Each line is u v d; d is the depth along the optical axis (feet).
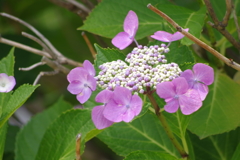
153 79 2.03
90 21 2.68
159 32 2.18
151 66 2.12
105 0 2.70
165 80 2.03
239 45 2.42
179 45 2.38
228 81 2.57
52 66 2.78
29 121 3.04
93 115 2.05
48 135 2.43
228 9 2.33
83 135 2.38
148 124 2.56
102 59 2.31
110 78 2.06
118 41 2.24
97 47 2.32
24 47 2.82
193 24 2.35
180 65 2.24
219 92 2.55
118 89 1.99
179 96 1.99
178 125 2.31
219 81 2.58
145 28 2.61
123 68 2.09
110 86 2.04
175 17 2.40
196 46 2.82
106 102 2.02
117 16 2.68
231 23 2.60
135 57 2.12
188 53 2.37
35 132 3.01
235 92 2.54
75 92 2.07
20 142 2.99
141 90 2.03
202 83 2.04
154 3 2.67
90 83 2.05
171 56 2.38
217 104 2.52
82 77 2.06
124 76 2.05
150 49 2.15
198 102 1.98
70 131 2.40
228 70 2.84
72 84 2.07
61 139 2.40
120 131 2.55
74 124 2.41
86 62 2.10
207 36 2.87
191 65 2.23
